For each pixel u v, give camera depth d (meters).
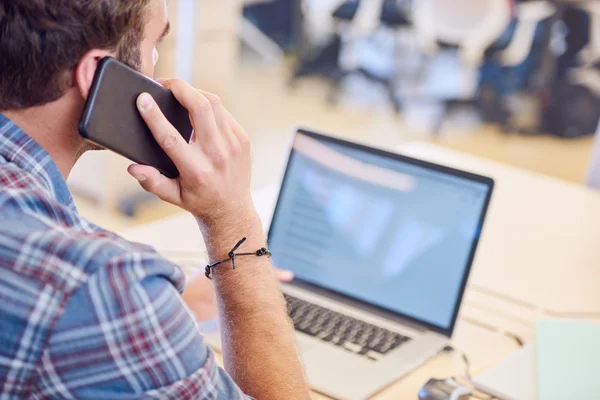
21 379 0.64
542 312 1.42
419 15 4.19
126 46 0.77
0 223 0.65
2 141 0.73
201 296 1.24
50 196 0.72
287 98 5.00
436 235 1.33
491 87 4.65
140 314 0.66
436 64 4.64
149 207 3.38
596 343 1.24
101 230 0.72
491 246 1.67
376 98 5.08
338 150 1.44
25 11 0.68
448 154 2.17
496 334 1.33
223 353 0.95
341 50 4.99
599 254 1.67
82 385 0.65
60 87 0.73
